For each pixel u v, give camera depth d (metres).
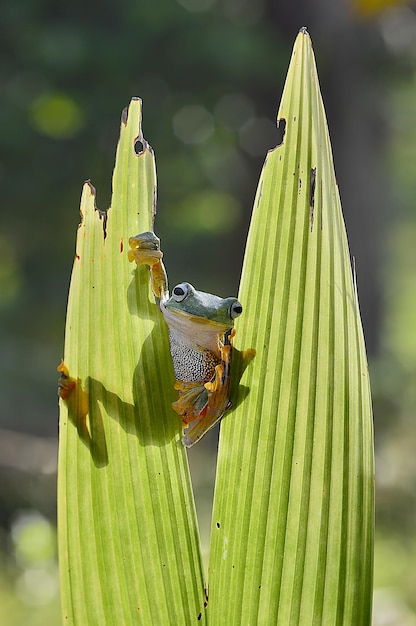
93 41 4.16
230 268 5.25
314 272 1.23
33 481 3.41
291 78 1.24
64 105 4.26
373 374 4.05
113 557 1.25
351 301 1.23
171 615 1.24
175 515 1.25
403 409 3.97
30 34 4.14
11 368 4.49
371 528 1.23
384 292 5.23
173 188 4.98
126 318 1.25
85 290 1.26
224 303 1.24
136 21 4.14
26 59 4.19
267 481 1.23
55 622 2.34
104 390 1.25
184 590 1.25
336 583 1.22
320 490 1.23
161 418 1.25
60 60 4.12
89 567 1.25
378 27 4.77
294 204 1.23
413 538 3.02
